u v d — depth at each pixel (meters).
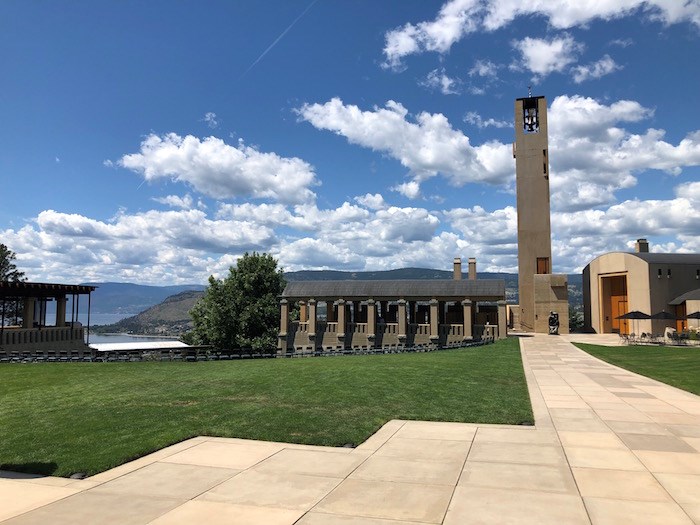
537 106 69.62
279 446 10.50
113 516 6.94
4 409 15.58
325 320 62.84
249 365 27.50
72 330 44.34
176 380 21.08
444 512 6.92
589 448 10.10
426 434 11.34
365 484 8.13
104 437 11.30
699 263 57.88
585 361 28.09
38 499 7.63
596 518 6.66
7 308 59.91
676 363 27.27
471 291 52.91
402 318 52.78
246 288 64.62
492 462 9.22
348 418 12.81
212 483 8.28
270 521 6.70
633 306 58.84
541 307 60.81
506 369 23.50
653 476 8.37
